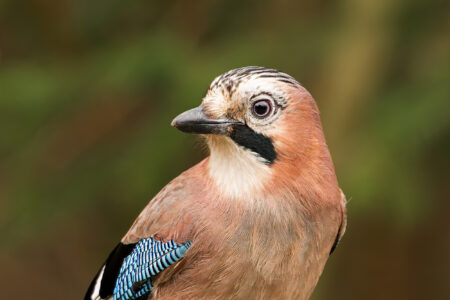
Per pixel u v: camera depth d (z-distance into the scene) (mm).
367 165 9852
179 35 11234
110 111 11820
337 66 10469
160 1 12203
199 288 6270
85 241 13977
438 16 11242
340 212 6652
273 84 6098
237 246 6082
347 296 12742
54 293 14391
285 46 10953
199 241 6180
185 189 6480
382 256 12844
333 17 11172
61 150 11562
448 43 10961
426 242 13570
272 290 6164
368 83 10406
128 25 12227
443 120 9953
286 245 6117
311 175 6238
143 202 11250
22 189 11234
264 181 6176
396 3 10469
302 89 6250
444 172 12164
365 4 10398
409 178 9992
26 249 14336
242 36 11328
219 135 6199
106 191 11594
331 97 10461
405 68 11094
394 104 10320
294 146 6152
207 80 10141
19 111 10633
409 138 9945
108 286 6988
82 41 12312
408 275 13367
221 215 6145
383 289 13016
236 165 6215
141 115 11867
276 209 6129
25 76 10656
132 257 6707
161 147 10648
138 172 10711
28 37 12633
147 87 10633
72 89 10594
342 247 12203
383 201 10125
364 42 10430
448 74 10281
